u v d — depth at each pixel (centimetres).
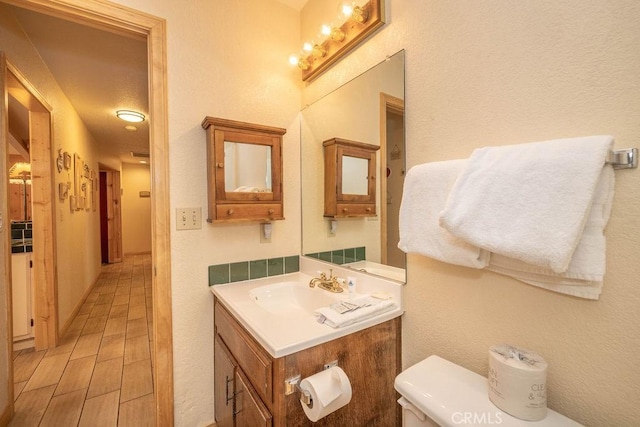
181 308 140
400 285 115
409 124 112
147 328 270
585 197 61
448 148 99
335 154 151
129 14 125
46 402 169
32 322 233
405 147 114
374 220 129
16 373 197
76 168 322
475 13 91
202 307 146
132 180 695
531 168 67
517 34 81
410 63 112
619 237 65
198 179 143
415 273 111
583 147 62
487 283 89
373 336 107
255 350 99
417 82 109
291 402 88
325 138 158
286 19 171
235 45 153
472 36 92
